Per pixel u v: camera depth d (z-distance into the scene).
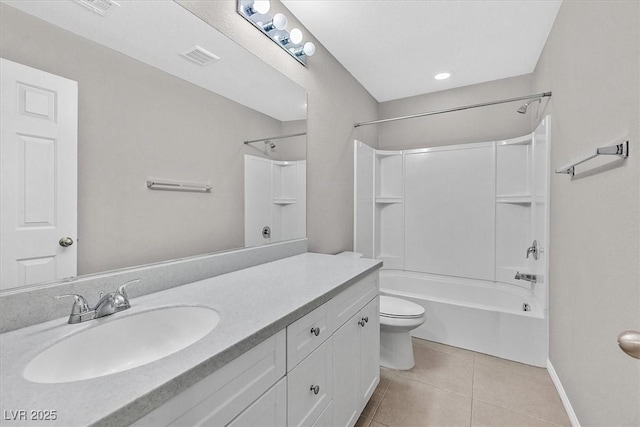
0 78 0.74
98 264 0.95
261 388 0.80
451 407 1.65
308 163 2.06
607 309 1.11
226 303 0.97
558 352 1.78
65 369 0.72
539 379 1.90
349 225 2.65
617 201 1.03
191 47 1.25
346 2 1.75
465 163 2.96
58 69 0.85
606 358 1.12
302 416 0.98
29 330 0.77
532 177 2.51
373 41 2.15
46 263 0.83
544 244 2.07
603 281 1.14
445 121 3.08
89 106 0.92
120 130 1.00
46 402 0.49
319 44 2.16
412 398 1.73
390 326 1.99
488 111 2.88
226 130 1.43
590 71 1.29
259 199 1.64
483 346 2.24
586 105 1.34
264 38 1.66
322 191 2.23
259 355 0.79
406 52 2.30
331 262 1.68
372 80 2.83
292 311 0.90
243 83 1.52
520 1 1.72
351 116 2.69
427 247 3.15
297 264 1.62
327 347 1.14
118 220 1.00
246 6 1.52
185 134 1.23
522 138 2.61
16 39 0.77
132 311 0.90
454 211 3.01
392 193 3.33
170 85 1.17
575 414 1.47
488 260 2.86
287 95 1.83
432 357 2.19
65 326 0.79
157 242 1.13
